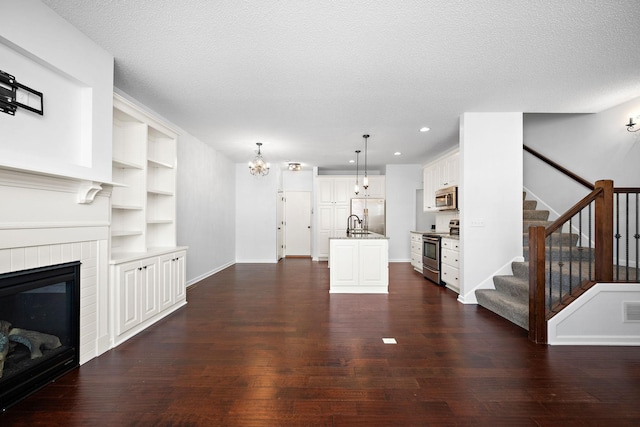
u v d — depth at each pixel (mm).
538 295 2656
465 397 1852
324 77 2887
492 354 2439
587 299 2604
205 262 5641
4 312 1757
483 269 3910
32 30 1788
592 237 3893
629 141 3490
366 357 2393
